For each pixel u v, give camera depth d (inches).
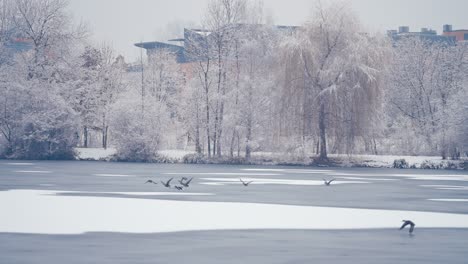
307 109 3722.9
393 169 3617.1
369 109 3651.6
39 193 2089.1
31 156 4183.1
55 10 4394.7
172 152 4345.5
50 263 1093.8
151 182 2384.4
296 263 1111.6
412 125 4510.3
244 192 2231.8
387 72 3745.1
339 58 3703.3
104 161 4114.2
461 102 3836.1
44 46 4384.8
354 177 3004.4
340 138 3661.4
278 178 2871.6
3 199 1913.1
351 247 1250.6
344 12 3811.5
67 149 4195.4
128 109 4109.3
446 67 4665.4
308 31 3828.7
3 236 1327.5
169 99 4436.5
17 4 4389.8
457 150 3853.3
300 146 3799.2
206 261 1117.7
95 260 1116.5
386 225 1523.1
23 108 4197.8
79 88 4345.5
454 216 1678.2
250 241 1298.0
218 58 4188.0
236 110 4033.0
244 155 4119.1
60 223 1486.2
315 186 2496.3
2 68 4281.5
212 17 4234.7
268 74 4030.5
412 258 1160.8
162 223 1502.2
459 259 1157.1
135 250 1198.9
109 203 1843.0
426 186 2549.2
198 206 1809.8
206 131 4158.5
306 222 1550.2
